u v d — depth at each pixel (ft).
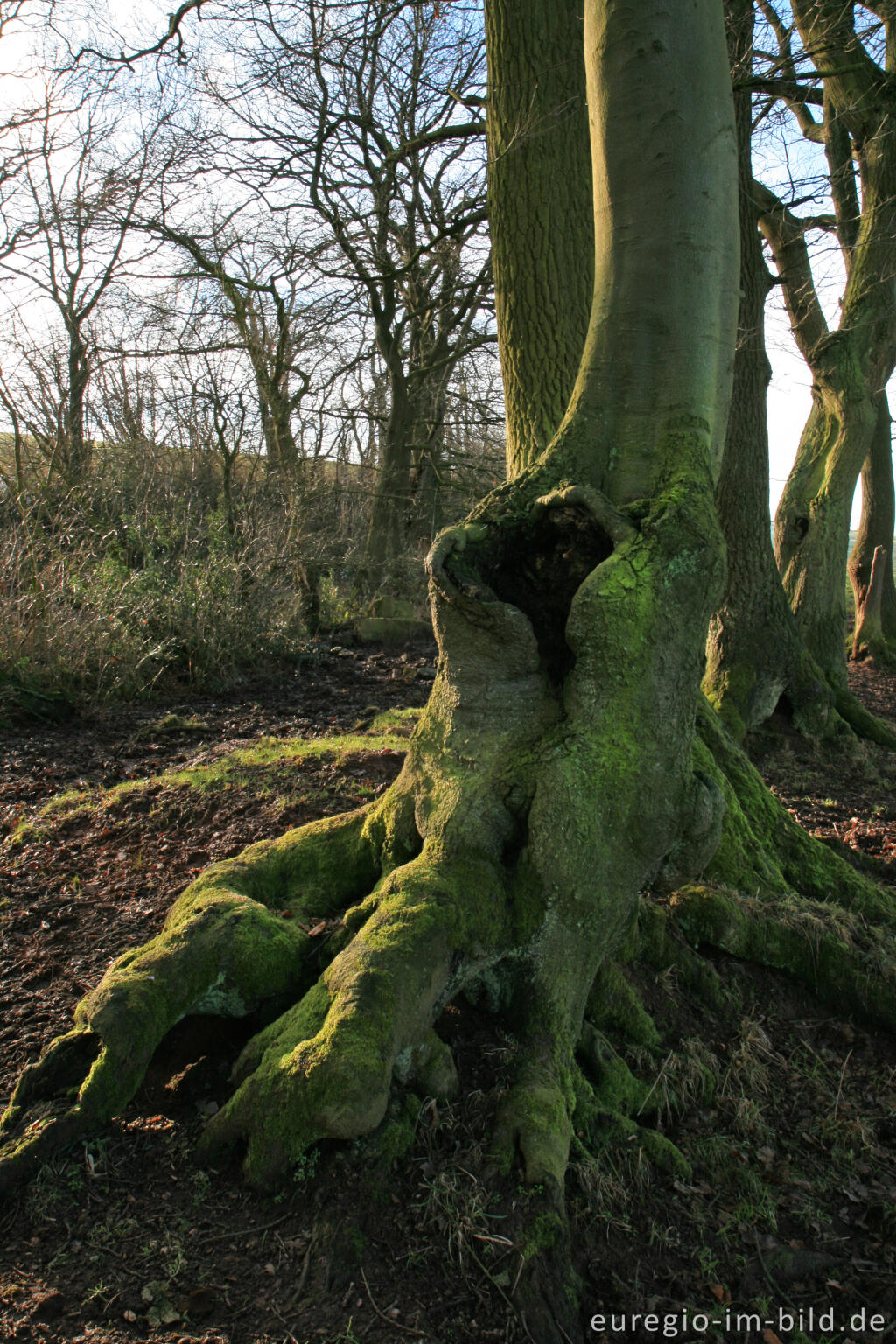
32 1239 8.75
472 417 66.85
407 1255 8.75
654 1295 9.43
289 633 43.11
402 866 11.50
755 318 30.48
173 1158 9.77
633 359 12.21
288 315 51.31
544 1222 9.04
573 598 11.13
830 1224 10.95
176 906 12.26
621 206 12.02
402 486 64.13
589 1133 10.61
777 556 37.99
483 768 11.59
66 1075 9.87
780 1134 12.13
